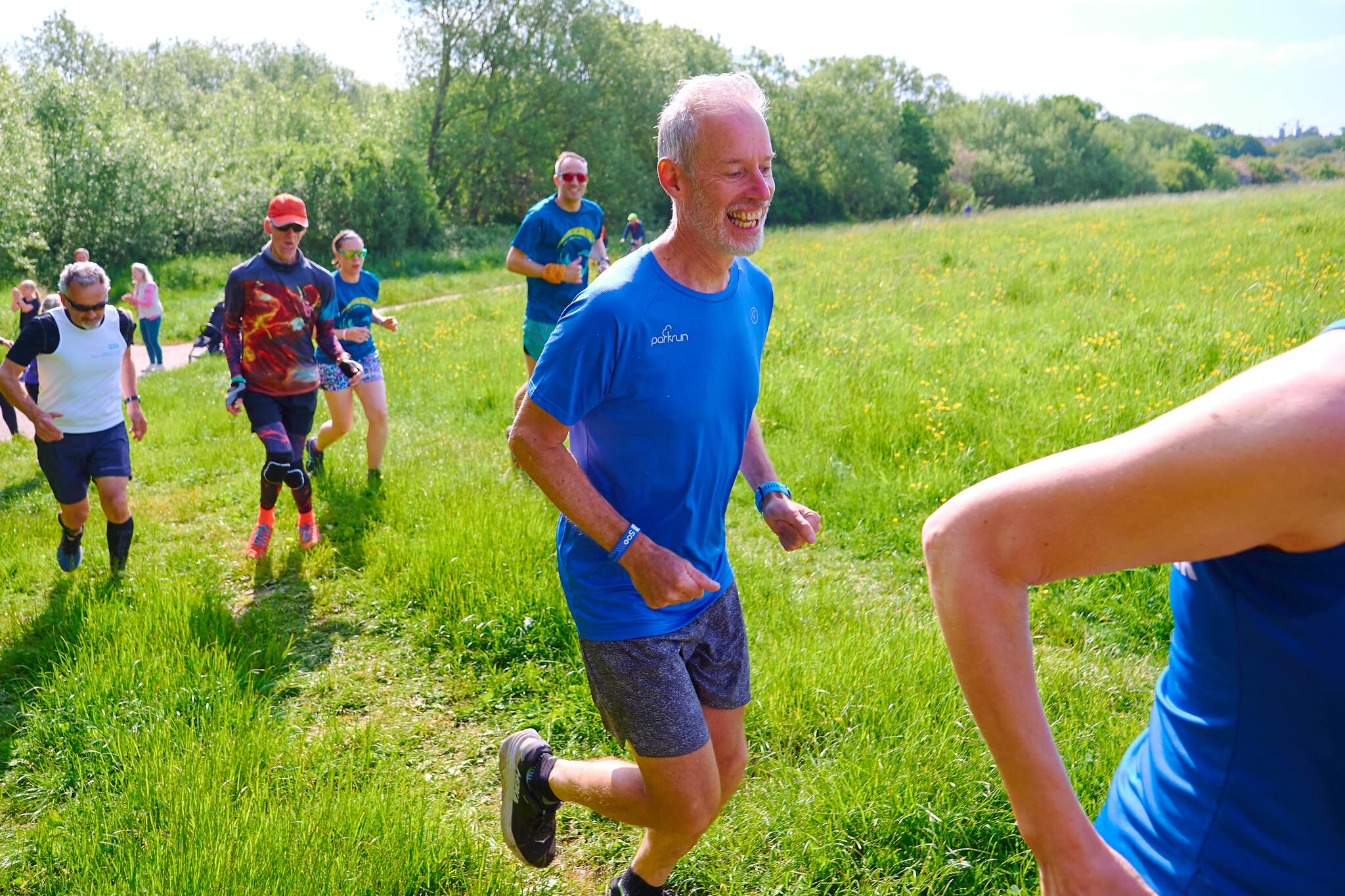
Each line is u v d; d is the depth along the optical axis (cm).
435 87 4069
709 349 222
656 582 210
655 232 4347
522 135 4166
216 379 1201
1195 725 116
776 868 285
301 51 8550
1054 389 739
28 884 294
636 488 229
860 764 313
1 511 693
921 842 287
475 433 815
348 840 289
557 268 618
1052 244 1669
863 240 2095
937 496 582
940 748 315
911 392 741
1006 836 288
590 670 239
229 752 340
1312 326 871
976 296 1205
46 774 349
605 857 302
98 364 517
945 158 7331
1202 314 948
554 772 260
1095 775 301
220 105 4247
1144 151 10750
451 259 3192
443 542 500
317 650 440
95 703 381
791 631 415
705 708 252
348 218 3161
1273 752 107
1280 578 102
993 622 106
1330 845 105
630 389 217
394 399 954
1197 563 114
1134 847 124
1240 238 1472
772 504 261
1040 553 104
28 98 2712
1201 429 97
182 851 286
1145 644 433
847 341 966
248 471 736
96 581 520
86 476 526
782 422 725
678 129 213
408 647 437
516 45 4047
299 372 568
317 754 347
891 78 6900
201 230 2984
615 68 4344
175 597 466
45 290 2380
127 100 6025
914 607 464
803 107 6003
